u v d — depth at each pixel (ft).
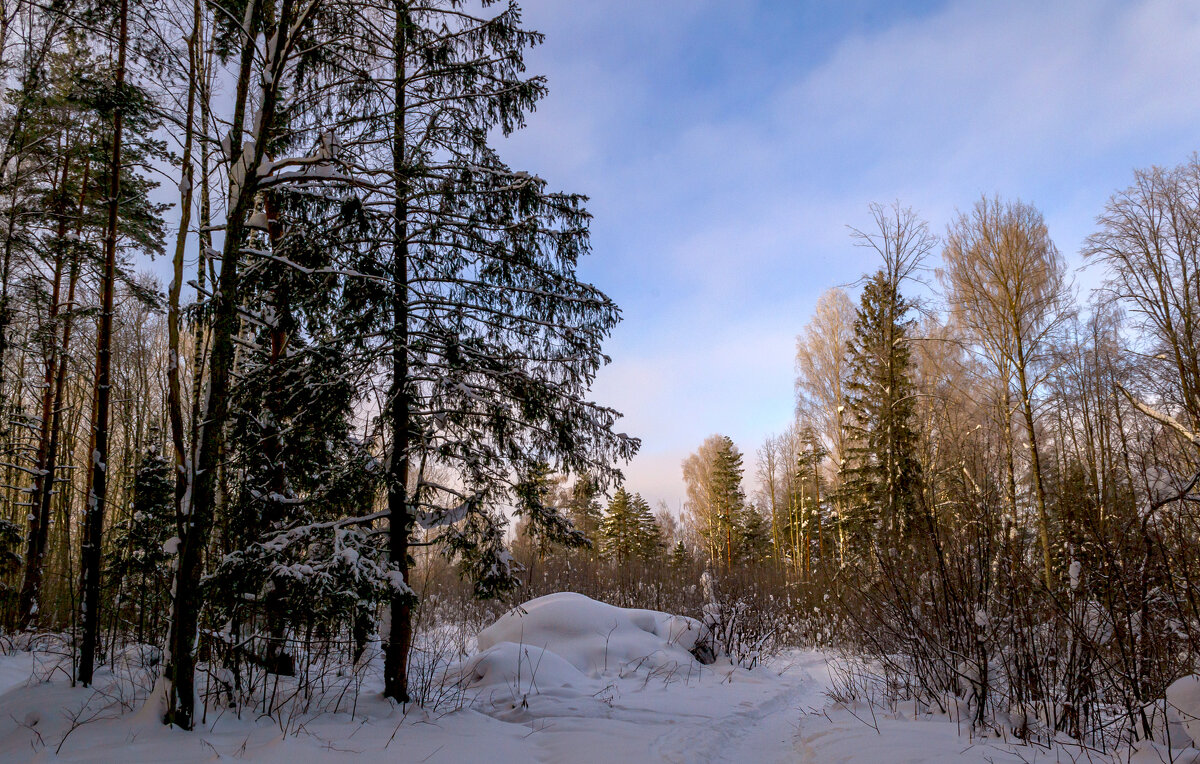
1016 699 20.07
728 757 19.92
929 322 79.87
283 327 23.52
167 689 17.01
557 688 26.55
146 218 43.01
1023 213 70.03
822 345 99.91
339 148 24.34
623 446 24.30
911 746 16.90
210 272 23.50
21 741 15.66
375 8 24.18
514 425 23.52
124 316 56.24
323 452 24.90
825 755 18.10
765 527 163.53
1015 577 20.56
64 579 36.14
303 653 26.91
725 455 152.66
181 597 17.28
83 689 19.97
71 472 57.06
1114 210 57.26
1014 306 66.49
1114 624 17.43
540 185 24.03
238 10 23.91
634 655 34.45
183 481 18.94
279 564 18.83
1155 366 43.86
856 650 37.22
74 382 63.62
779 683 32.53
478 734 19.72
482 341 24.48
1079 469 21.74
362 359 22.35
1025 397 61.87
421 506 23.67
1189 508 17.57
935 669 22.12
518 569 23.71
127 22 24.99
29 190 43.60
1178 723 15.03
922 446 59.06
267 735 17.08
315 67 24.49
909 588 23.66
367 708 20.86
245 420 23.53
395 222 23.90
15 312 43.14
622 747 19.29
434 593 57.72
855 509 71.36
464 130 25.73
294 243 22.11
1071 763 15.07
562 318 25.07
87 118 36.29
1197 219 52.85
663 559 106.63
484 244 23.71
